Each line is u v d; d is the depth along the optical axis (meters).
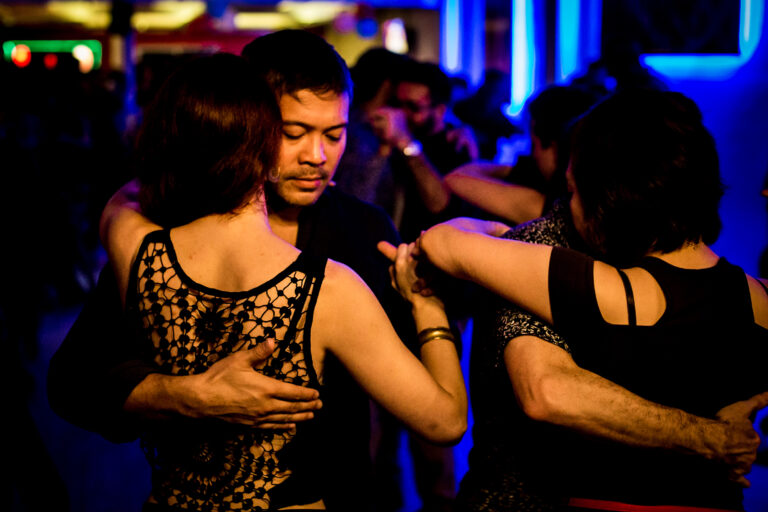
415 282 1.55
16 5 12.09
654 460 1.31
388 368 1.31
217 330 1.28
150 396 1.27
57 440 3.69
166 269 1.31
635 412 1.24
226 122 1.26
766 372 1.33
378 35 11.44
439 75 3.08
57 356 1.48
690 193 1.30
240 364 1.21
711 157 1.32
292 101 1.46
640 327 1.28
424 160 2.56
